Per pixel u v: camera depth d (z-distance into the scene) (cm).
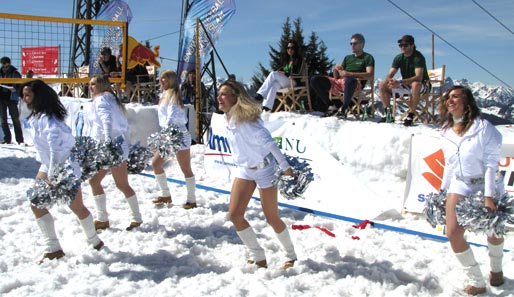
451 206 389
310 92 937
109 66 1230
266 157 420
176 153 635
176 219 596
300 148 679
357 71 853
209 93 1166
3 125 1198
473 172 384
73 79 1076
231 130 416
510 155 557
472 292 392
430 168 603
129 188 557
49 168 432
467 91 385
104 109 526
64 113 447
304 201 655
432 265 451
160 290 387
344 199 625
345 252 485
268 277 423
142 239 525
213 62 1168
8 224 565
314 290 396
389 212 592
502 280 407
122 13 1431
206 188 751
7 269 433
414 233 538
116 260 461
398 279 426
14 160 948
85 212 473
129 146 588
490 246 400
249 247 442
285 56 927
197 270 438
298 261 452
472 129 379
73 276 416
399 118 852
